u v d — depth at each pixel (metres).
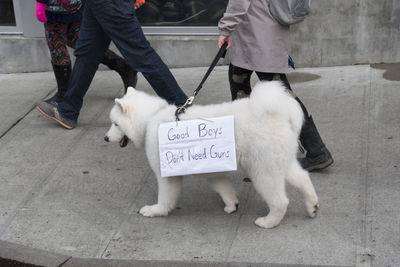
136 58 4.37
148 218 3.56
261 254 3.07
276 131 3.02
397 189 3.62
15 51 6.46
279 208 3.23
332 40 5.88
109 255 3.18
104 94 5.77
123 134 3.65
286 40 3.73
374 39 5.80
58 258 3.16
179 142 3.22
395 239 3.09
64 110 4.93
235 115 3.13
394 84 5.30
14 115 5.34
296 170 3.29
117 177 4.14
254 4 3.65
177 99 4.46
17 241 3.37
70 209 3.72
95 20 4.52
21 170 4.30
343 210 3.45
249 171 3.19
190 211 3.62
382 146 4.21
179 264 3.01
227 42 3.63
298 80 5.68
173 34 6.29
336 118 4.74
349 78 5.58
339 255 3.00
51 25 4.92
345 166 3.99
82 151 4.59
